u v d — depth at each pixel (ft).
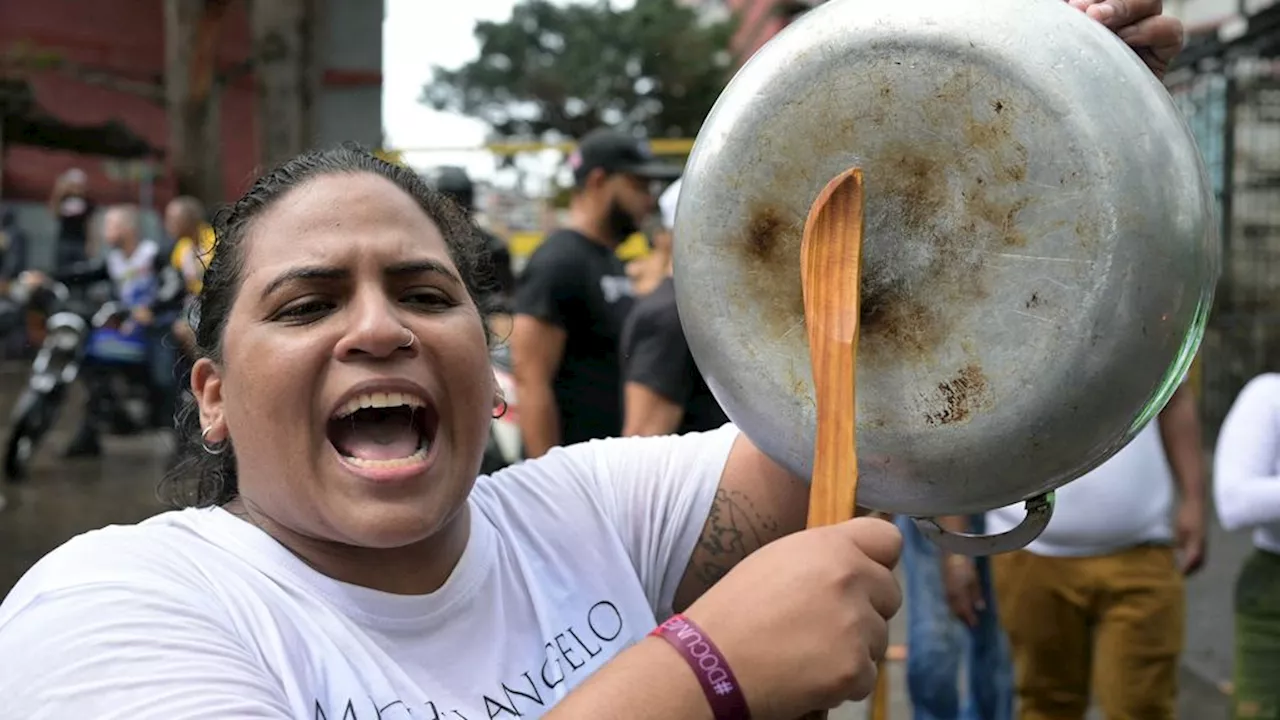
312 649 3.80
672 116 67.87
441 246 4.20
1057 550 9.79
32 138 45.65
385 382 3.82
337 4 41.57
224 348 4.04
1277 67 25.70
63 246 34.22
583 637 4.35
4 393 33.99
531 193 36.83
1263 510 8.97
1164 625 9.65
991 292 3.21
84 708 3.27
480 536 4.33
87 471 23.82
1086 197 3.06
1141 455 9.64
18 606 3.58
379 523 3.76
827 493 3.25
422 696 3.85
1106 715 9.95
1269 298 25.66
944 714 10.41
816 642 3.03
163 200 49.14
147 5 53.36
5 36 51.06
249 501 4.08
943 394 3.26
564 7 79.87
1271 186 25.52
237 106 49.32
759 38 55.83
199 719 3.25
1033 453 3.17
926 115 3.27
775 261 3.49
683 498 4.75
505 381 13.38
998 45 3.16
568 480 4.77
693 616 3.14
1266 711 9.41
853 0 3.43
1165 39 3.85
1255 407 9.34
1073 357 3.07
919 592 10.50
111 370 24.18
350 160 4.27
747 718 3.00
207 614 3.64
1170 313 3.03
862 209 3.22
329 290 3.91
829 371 3.23
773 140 3.46
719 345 3.56
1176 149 3.06
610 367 11.31
